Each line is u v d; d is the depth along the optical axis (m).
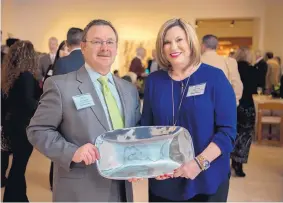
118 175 1.25
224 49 11.43
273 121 3.12
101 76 1.43
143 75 5.50
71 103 1.34
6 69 2.40
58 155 1.26
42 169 3.70
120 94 1.48
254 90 3.07
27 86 2.37
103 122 1.37
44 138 1.30
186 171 1.27
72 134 1.34
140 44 7.67
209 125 1.40
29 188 3.12
